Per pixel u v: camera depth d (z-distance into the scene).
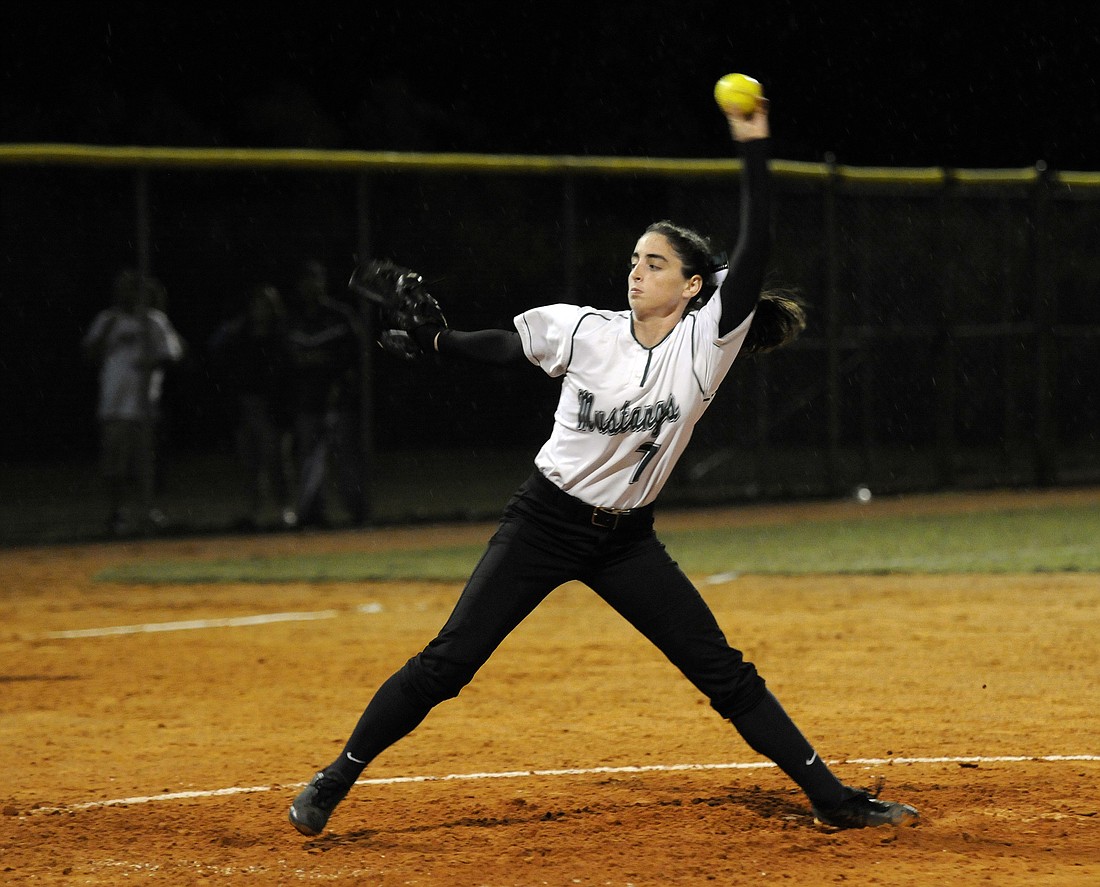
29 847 19.73
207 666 34.12
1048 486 72.12
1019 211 73.06
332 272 78.19
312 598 44.56
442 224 80.25
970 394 73.25
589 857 18.80
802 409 69.62
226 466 82.44
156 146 102.75
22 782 23.69
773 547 53.78
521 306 78.19
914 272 70.88
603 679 31.80
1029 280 73.00
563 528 18.59
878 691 29.94
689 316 18.20
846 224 70.06
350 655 35.22
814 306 69.00
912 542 54.22
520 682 31.55
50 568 52.31
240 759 25.12
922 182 68.56
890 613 39.62
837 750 24.84
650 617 19.03
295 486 71.06
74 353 81.25
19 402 80.44
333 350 60.56
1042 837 19.44
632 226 82.44
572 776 23.33
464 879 17.98
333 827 20.47
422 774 23.64
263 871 18.53
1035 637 35.75
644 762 24.33
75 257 81.25
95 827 20.67
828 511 64.75
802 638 36.16
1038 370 71.94
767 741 19.41
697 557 51.44
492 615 18.81
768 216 17.80
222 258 77.94
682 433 18.25
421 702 19.00
